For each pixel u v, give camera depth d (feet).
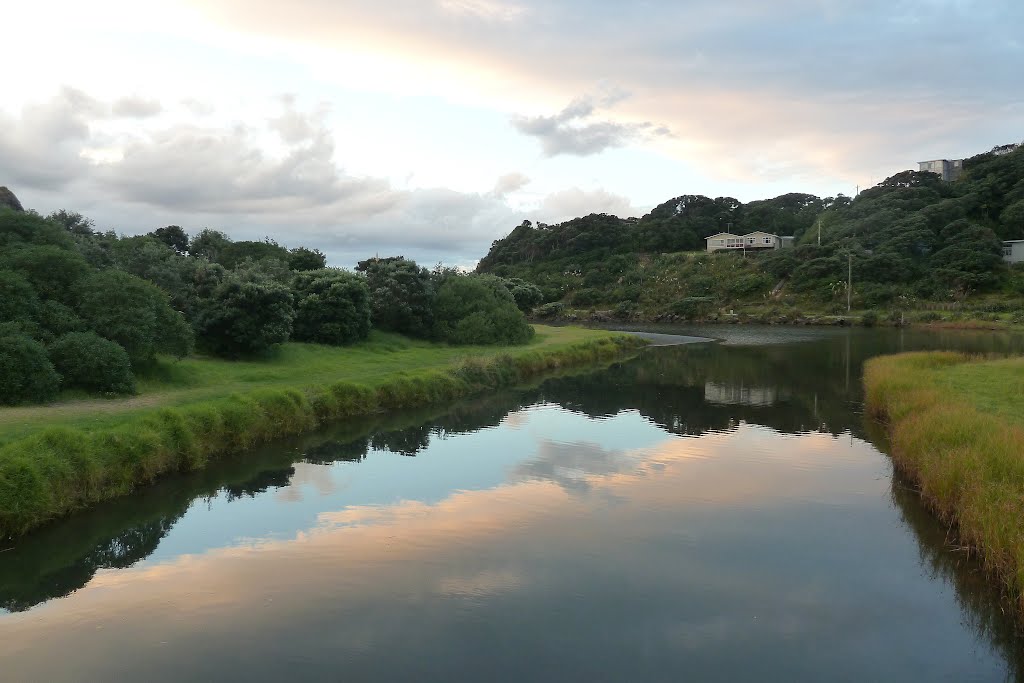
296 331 118.93
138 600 33.42
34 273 70.08
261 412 64.95
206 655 28.37
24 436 47.03
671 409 87.30
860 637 30.12
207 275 106.11
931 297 288.71
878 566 37.29
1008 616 31.65
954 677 27.22
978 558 36.83
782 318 289.94
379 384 84.33
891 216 372.58
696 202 535.19
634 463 59.00
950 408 59.11
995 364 100.78
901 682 26.84
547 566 37.22
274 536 41.68
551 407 88.94
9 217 79.00
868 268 313.73
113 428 51.26
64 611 32.37
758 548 39.78
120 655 28.48
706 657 28.48
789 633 30.45
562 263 455.63
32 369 59.62
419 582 35.22
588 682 26.55
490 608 32.50
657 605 32.89
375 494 50.03
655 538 41.32
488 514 45.57
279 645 29.17
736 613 32.19
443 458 60.80
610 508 46.80
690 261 408.87
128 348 71.26
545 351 136.05
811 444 66.23
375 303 140.26
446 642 29.45
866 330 242.78
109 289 71.61
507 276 463.01
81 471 45.06
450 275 164.04
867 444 66.08
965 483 41.29
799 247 362.12
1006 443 44.83
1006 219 338.95
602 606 32.73
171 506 47.03
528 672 27.22
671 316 323.37
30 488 40.70
